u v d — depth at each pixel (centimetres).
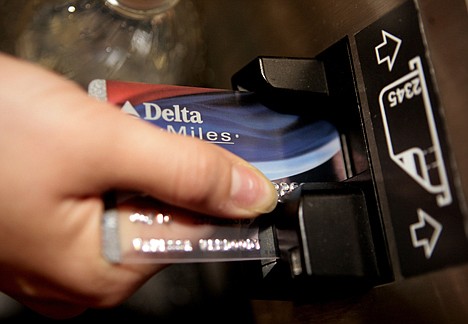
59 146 38
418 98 37
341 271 37
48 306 49
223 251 41
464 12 35
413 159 37
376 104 40
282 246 40
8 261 42
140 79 76
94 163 38
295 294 43
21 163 38
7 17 79
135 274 44
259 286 43
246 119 45
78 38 79
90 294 43
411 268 36
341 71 44
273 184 44
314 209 38
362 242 39
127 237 39
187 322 64
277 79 45
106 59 78
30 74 40
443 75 36
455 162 34
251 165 43
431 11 37
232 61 64
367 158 40
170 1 75
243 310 59
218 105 45
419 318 38
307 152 45
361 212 39
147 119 42
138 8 76
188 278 66
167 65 74
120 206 39
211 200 39
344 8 45
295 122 46
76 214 40
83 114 38
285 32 54
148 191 39
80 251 41
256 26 59
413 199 37
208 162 39
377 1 42
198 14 72
